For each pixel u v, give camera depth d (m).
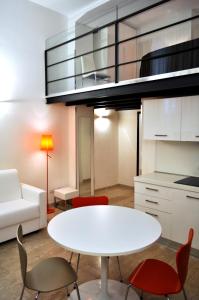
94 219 2.01
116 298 2.01
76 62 4.53
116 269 2.51
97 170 5.75
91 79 4.34
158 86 2.80
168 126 3.10
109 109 5.62
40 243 3.10
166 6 4.14
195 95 2.90
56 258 1.92
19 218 3.15
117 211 2.20
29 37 4.10
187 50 2.57
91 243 1.60
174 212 2.92
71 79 4.67
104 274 1.98
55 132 4.63
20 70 4.02
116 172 6.28
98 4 4.26
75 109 4.70
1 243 3.08
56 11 4.48
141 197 3.26
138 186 3.28
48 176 4.55
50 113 4.52
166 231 3.03
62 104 4.71
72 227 1.85
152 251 2.90
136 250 1.52
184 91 3.12
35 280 1.63
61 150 4.77
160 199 3.05
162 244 3.08
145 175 3.41
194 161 3.29
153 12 4.32
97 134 5.67
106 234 1.73
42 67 4.32
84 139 4.97
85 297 2.03
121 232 1.77
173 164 3.49
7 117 3.90
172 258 2.74
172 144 3.47
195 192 2.71
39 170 4.41
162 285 1.54
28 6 4.05
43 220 3.44
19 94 4.03
